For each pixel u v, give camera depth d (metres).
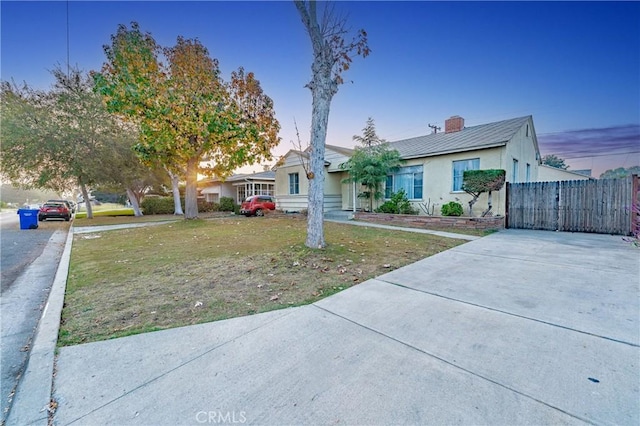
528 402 1.76
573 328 2.72
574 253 5.94
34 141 15.71
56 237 11.30
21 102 15.87
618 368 2.09
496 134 11.38
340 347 2.46
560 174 20.81
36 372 2.19
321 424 1.62
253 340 2.61
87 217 19.47
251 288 4.07
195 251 6.84
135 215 21.77
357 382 1.99
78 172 16.97
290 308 3.33
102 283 4.48
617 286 3.86
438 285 4.06
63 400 1.88
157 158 13.09
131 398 1.89
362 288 3.98
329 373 2.10
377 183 13.18
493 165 10.52
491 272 4.67
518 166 12.12
